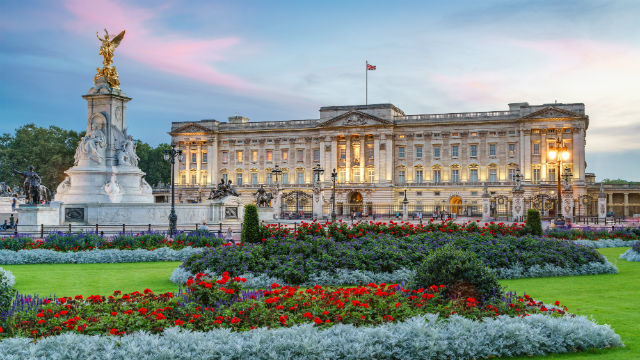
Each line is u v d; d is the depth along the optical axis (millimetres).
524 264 27922
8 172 140500
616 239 44344
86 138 57500
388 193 135250
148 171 173500
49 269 31125
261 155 147000
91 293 23594
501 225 34062
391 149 136250
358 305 16156
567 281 26172
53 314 15766
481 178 131750
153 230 50406
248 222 30016
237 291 17938
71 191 56219
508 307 17016
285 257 26328
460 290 17734
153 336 14156
